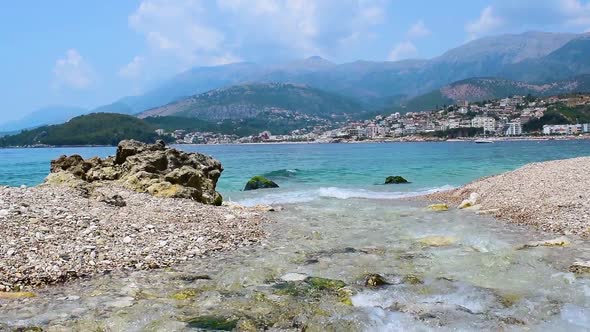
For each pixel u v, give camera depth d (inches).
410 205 1252.5
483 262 616.4
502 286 521.7
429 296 493.4
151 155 1320.1
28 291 476.4
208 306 455.8
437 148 6806.1
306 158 4566.9
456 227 877.2
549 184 1187.3
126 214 812.6
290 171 2618.1
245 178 2357.3
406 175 2315.5
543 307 461.7
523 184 1250.0
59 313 422.6
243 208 1139.9
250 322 419.2
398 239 778.2
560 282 530.9
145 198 1033.5
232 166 3376.0
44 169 3275.1
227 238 752.3
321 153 6003.9
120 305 448.1
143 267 579.5
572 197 1007.0
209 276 553.9
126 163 1304.1
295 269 590.6
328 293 498.6
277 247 718.5
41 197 831.7
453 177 2161.7
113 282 518.9
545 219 879.7
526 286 520.4
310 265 609.6
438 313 448.8
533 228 834.8
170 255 633.0
